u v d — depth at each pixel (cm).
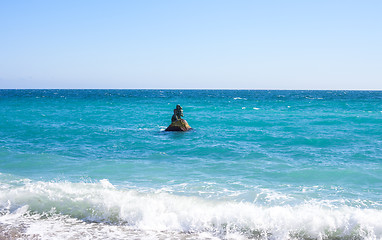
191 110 4153
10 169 1097
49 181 937
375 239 585
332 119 2781
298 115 3275
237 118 2980
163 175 1011
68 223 673
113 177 988
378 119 2644
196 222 668
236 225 653
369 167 1080
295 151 1395
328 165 1119
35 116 3225
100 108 4591
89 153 1390
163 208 718
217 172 1047
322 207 715
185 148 1502
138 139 1786
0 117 3089
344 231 614
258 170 1064
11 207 743
